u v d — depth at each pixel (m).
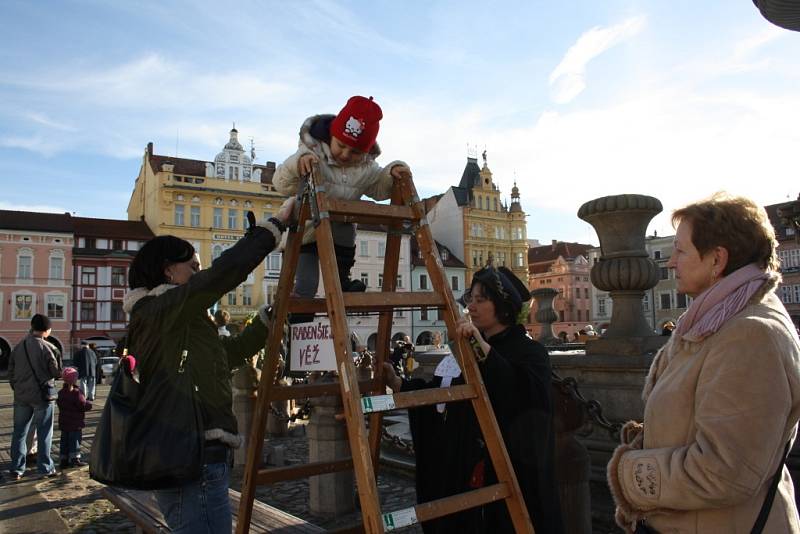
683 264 1.92
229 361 3.00
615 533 4.34
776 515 1.69
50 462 7.39
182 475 2.19
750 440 1.57
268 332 2.93
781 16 5.28
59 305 45.34
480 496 2.24
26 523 5.36
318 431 5.29
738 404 1.60
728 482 1.57
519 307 2.87
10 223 44.38
